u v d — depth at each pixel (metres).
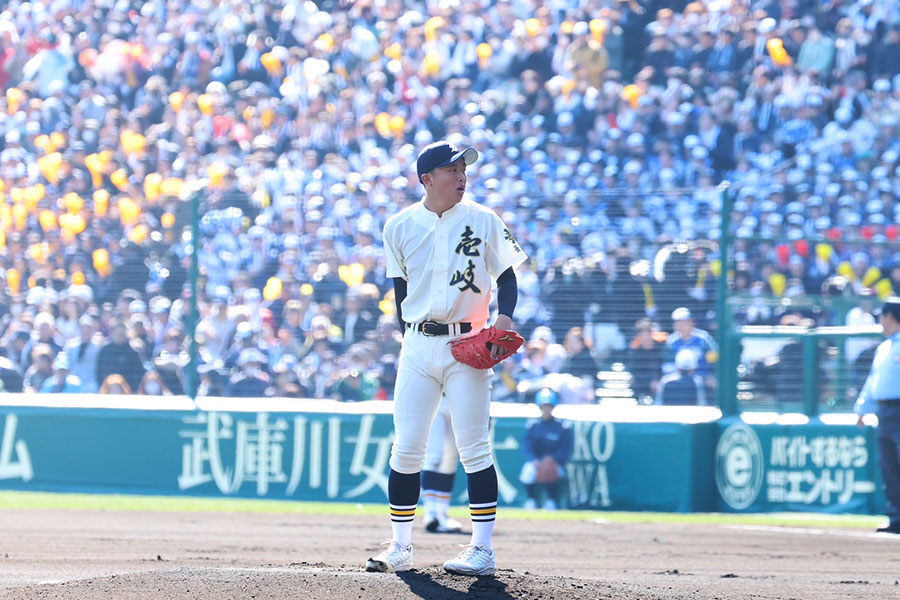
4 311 56.88
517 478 50.66
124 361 55.31
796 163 68.62
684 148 70.81
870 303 51.69
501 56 77.81
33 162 75.38
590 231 50.94
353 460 52.28
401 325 19.86
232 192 62.38
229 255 54.88
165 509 47.09
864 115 71.62
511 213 51.75
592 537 37.62
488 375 19.44
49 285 56.53
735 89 73.06
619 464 49.53
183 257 55.12
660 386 49.66
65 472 55.06
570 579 19.98
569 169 68.75
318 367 53.62
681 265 49.84
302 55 78.88
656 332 49.88
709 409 49.41
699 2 77.38
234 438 53.66
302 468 52.81
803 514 48.19
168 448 54.25
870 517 47.62
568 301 50.72
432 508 37.62
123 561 27.47
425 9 82.06
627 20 79.50
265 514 45.03
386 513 46.91
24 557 28.28
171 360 54.97
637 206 50.75
